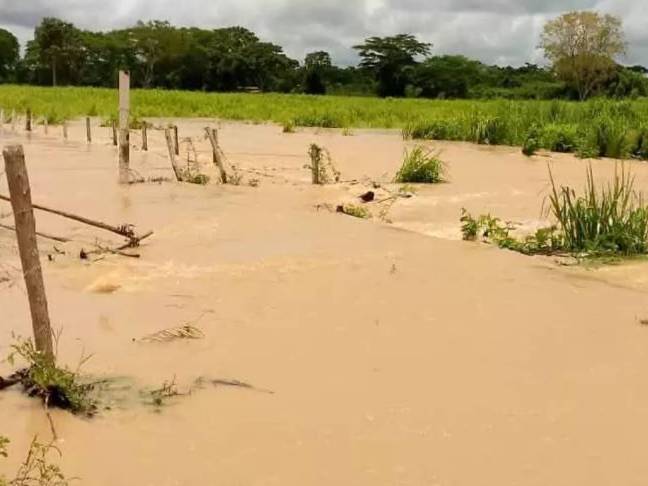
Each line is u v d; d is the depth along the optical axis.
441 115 29.23
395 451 3.98
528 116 23.09
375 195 12.10
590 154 17.98
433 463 3.87
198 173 13.32
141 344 5.33
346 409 4.43
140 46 88.00
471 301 6.50
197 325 5.75
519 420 4.35
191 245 8.25
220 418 4.28
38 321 4.51
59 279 6.82
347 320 5.95
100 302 6.23
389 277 7.15
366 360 5.16
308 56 94.19
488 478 3.75
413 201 11.68
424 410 4.45
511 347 5.46
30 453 3.66
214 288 6.69
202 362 5.05
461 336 5.66
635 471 3.85
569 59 60.19
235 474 3.72
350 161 16.95
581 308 6.39
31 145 18.55
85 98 39.47
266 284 6.84
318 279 7.03
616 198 8.76
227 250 8.05
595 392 4.75
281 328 5.73
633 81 61.56
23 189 4.42
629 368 5.13
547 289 6.92
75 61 86.94
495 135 21.22
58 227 8.91
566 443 4.11
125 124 12.13
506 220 10.34
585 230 8.48
